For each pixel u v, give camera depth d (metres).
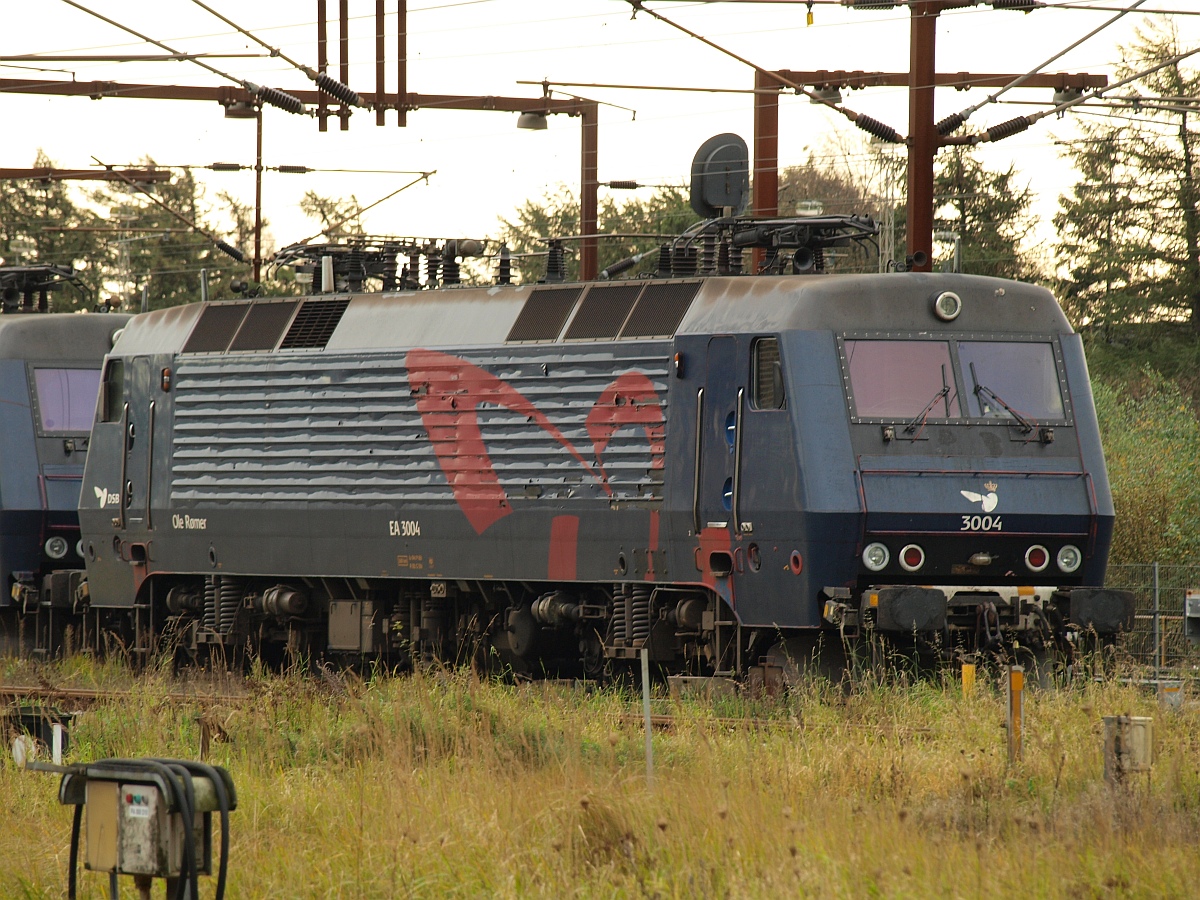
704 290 65.81
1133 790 40.78
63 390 91.19
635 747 49.62
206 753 50.78
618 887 34.88
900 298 63.59
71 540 90.81
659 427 65.62
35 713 54.91
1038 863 34.41
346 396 75.81
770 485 61.94
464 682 57.44
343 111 104.19
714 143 77.81
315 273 83.06
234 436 79.69
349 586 77.38
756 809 39.00
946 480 62.25
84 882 37.62
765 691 60.94
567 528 68.19
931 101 81.62
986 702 53.44
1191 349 182.12
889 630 60.28
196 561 81.31
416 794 42.22
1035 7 80.19
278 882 37.28
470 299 73.50
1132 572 87.88
